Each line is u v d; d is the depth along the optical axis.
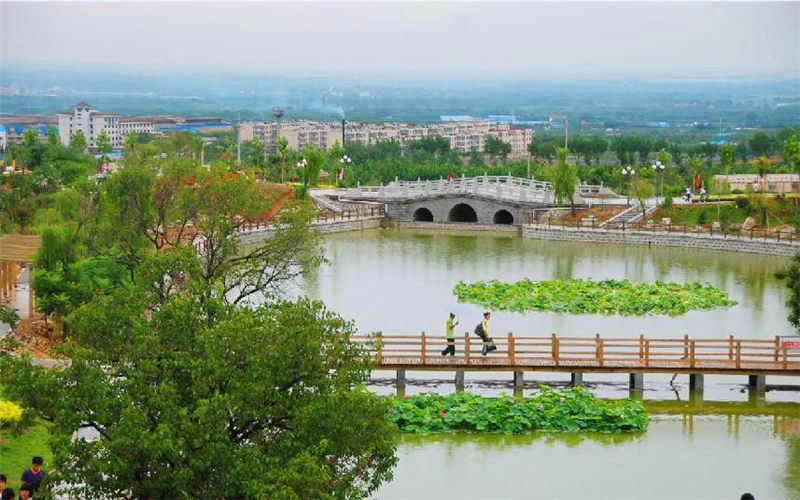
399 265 115.00
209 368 36.16
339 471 37.47
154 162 75.06
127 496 35.56
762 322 85.38
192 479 34.41
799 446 54.88
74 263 67.81
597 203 147.50
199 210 68.19
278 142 180.00
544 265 115.94
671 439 55.84
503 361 63.91
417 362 63.91
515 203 148.50
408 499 46.59
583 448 54.19
